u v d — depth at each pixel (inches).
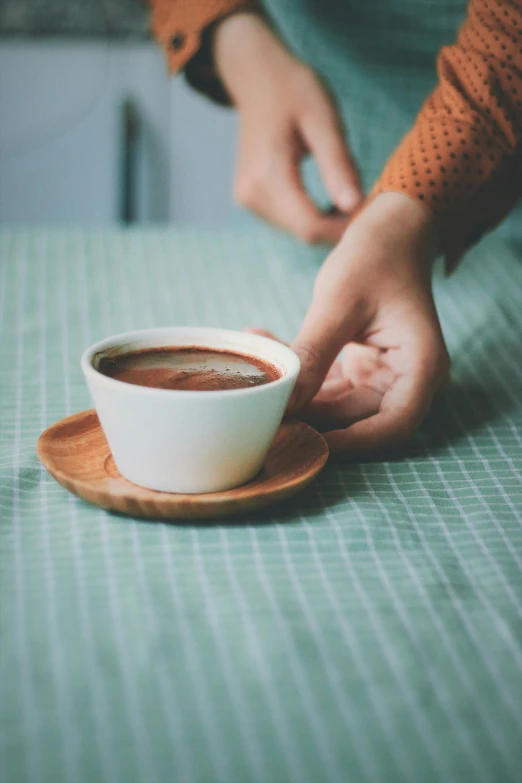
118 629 19.1
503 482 24.1
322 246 39.6
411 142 27.7
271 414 21.8
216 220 83.0
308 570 20.7
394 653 18.9
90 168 78.4
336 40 50.5
